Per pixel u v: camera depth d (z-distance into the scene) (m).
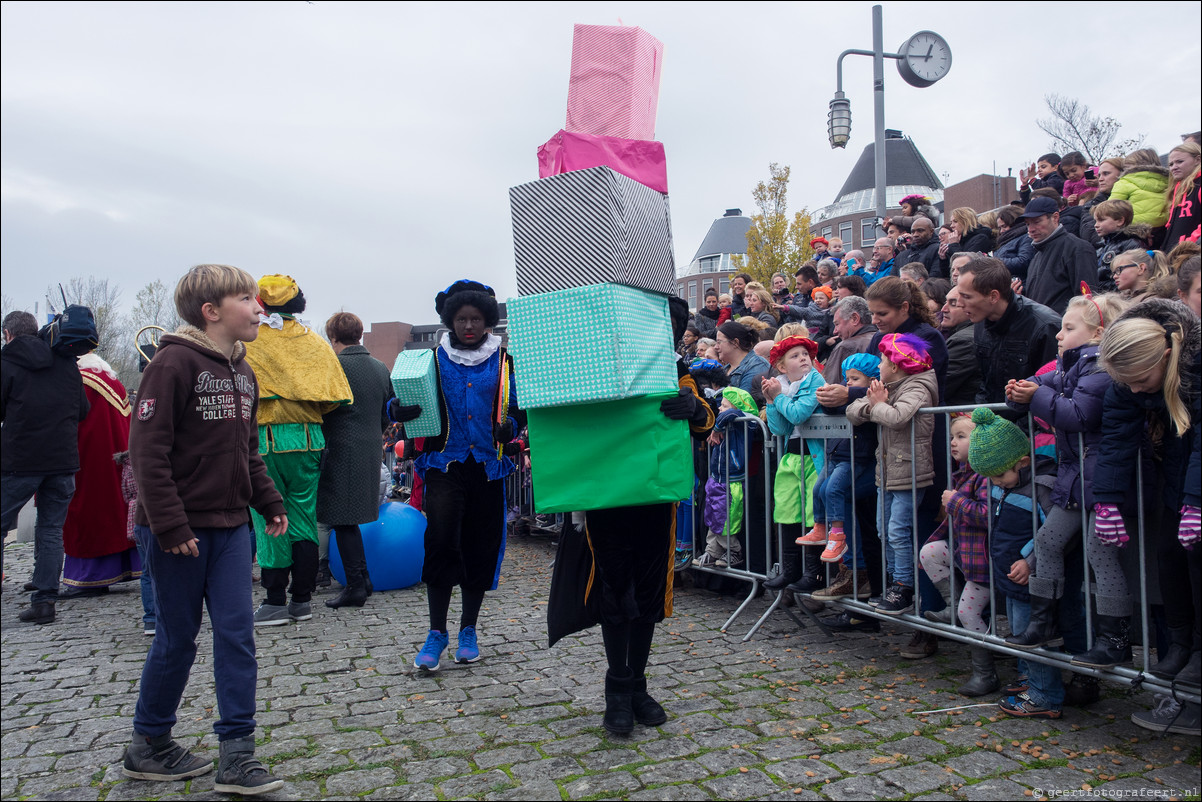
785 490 4.45
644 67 3.22
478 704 3.35
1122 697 3.32
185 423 2.68
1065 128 23.92
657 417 2.90
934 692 3.42
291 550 4.84
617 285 2.80
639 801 2.46
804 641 4.26
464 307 3.84
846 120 11.12
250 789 2.54
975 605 3.37
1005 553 3.18
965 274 3.83
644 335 2.92
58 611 5.31
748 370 5.55
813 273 8.84
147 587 4.66
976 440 3.17
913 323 4.09
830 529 4.04
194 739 3.03
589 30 3.21
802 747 2.85
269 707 3.35
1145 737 2.89
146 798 2.58
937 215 7.99
